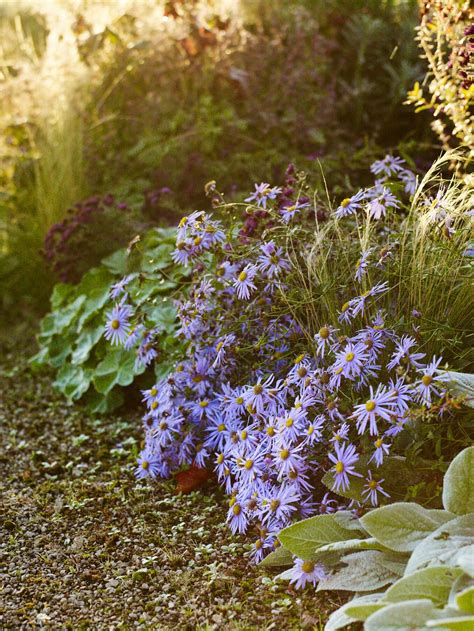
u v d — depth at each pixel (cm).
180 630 197
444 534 184
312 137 437
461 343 228
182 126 454
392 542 191
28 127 477
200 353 275
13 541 243
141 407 346
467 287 237
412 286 237
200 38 467
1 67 517
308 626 193
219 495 265
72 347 368
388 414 209
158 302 324
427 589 175
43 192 459
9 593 217
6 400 367
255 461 229
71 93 457
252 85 464
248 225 276
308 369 239
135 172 458
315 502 233
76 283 395
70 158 449
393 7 495
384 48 473
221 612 203
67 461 304
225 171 425
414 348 229
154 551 235
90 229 390
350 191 380
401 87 440
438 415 214
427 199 248
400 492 217
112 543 240
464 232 235
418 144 402
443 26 274
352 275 244
